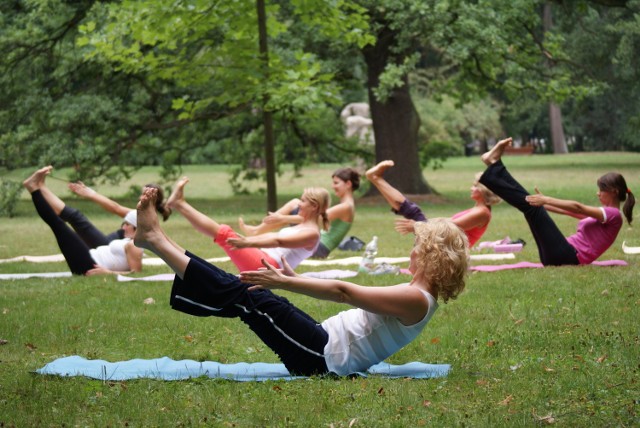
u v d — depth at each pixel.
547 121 57.72
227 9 15.44
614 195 10.16
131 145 22.78
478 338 6.54
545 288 8.70
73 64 21.59
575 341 6.29
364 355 5.40
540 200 9.92
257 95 15.49
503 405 4.81
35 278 10.05
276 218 9.40
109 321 7.40
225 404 4.82
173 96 23.25
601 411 4.64
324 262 11.28
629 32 29.53
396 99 24.84
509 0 22.53
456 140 43.88
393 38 23.34
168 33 15.21
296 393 5.04
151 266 11.12
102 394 5.01
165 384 5.23
